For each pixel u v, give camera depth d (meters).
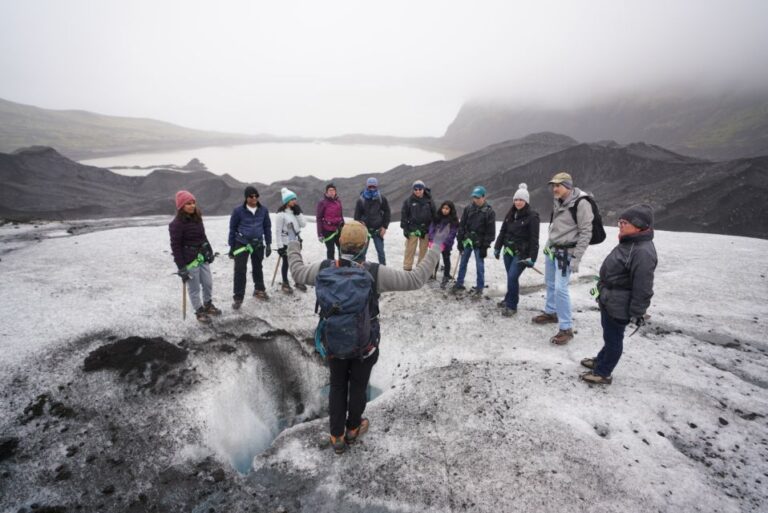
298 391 5.99
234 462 4.59
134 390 4.84
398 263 10.01
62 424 4.24
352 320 3.10
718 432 4.07
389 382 5.85
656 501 3.27
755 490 3.38
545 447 3.86
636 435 4.02
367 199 8.22
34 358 5.10
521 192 6.29
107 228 13.93
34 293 7.16
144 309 6.68
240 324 6.56
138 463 3.96
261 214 6.86
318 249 10.95
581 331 6.22
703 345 5.88
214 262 9.57
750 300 7.39
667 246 11.23
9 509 3.39
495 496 3.39
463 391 4.80
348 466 3.82
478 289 7.71
